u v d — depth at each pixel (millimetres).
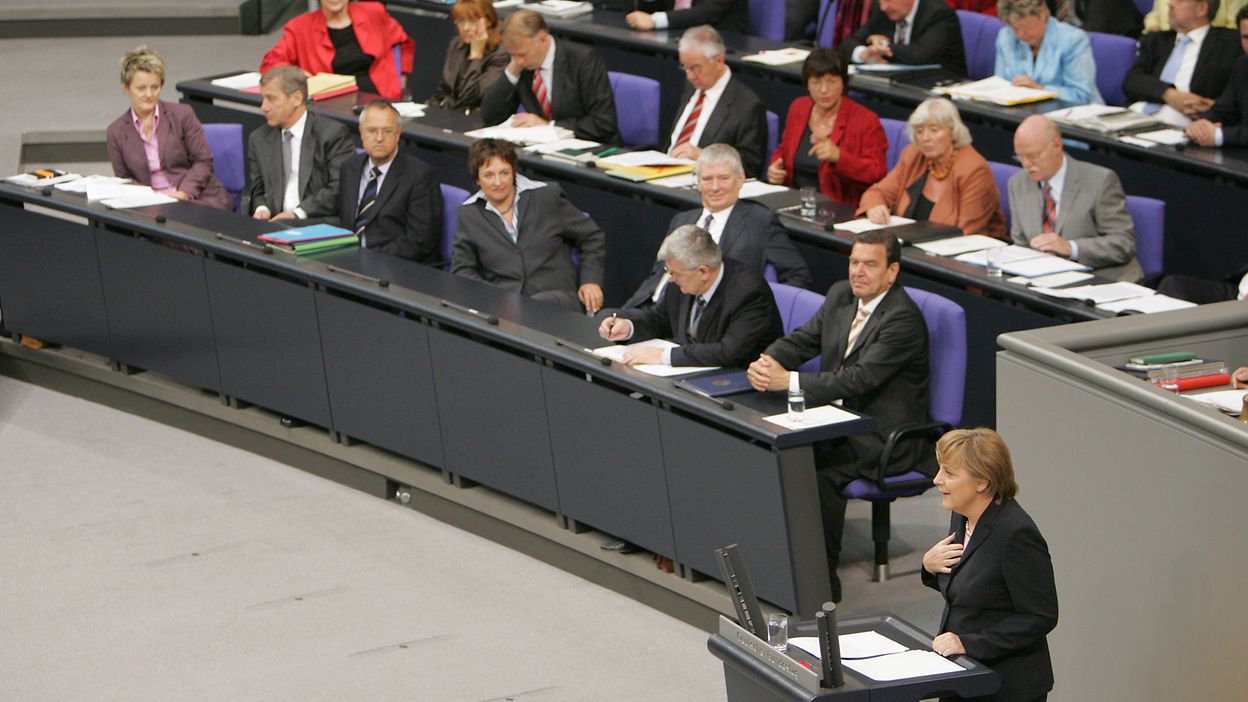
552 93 17719
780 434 10352
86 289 15742
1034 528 7961
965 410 13742
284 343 14203
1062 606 9016
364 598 12016
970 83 17641
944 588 8359
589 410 11789
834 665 7402
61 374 16250
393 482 13820
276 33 25984
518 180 14633
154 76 16672
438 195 15344
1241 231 15047
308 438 14320
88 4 25328
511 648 11250
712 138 16625
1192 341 9336
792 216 14648
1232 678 7871
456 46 19344
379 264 13977
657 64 20062
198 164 16984
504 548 12859
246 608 11883
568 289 14516
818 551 10672
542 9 21281
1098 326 9234
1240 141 15375
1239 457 7668
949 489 8078
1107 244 13680
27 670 11086
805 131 16453
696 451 11023
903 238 13922
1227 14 18016
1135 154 15547
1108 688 8734
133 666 11102
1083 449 8680
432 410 13125
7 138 20656
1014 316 13047
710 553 11156
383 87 19891
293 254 14195
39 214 15875
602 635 11406
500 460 12688
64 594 12141
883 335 11492
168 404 15438
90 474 14336
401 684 10773
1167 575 8211
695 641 11305
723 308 11984
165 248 14906
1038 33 17406
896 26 18938
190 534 13133
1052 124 13883
